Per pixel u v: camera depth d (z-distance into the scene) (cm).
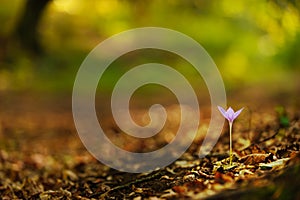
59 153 978
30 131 1303
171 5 2461
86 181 662
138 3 2411
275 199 358
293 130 627
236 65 2741
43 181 719
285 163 417
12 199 620
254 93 2128
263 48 2802
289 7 1139
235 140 695
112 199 521
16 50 2473
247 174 447
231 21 2600
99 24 2605
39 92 2200
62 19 2573
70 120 1531
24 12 2433
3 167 843
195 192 419
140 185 543
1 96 2091
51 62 2495
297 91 1984
